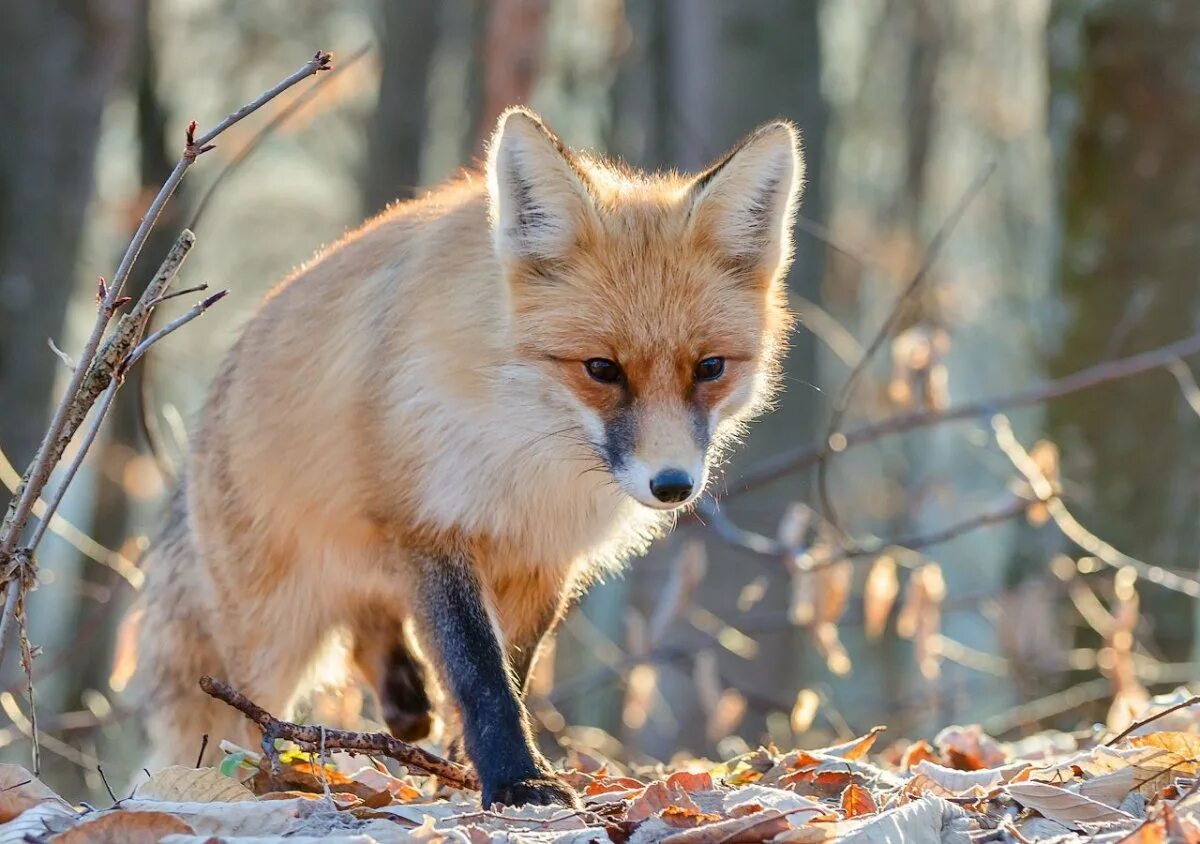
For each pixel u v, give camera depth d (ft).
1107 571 48.70
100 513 73.97
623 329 24.75
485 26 86.74
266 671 29.99
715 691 44.11
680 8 67.87
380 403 26.32
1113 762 22.26
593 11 94.53
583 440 25.40
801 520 40.34
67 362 22.43
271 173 114.32
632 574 64.34
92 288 73.46
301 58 101.24
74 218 53.62
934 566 39.86
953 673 64.64
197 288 22.00
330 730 22.70
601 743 46.01
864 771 24.06
